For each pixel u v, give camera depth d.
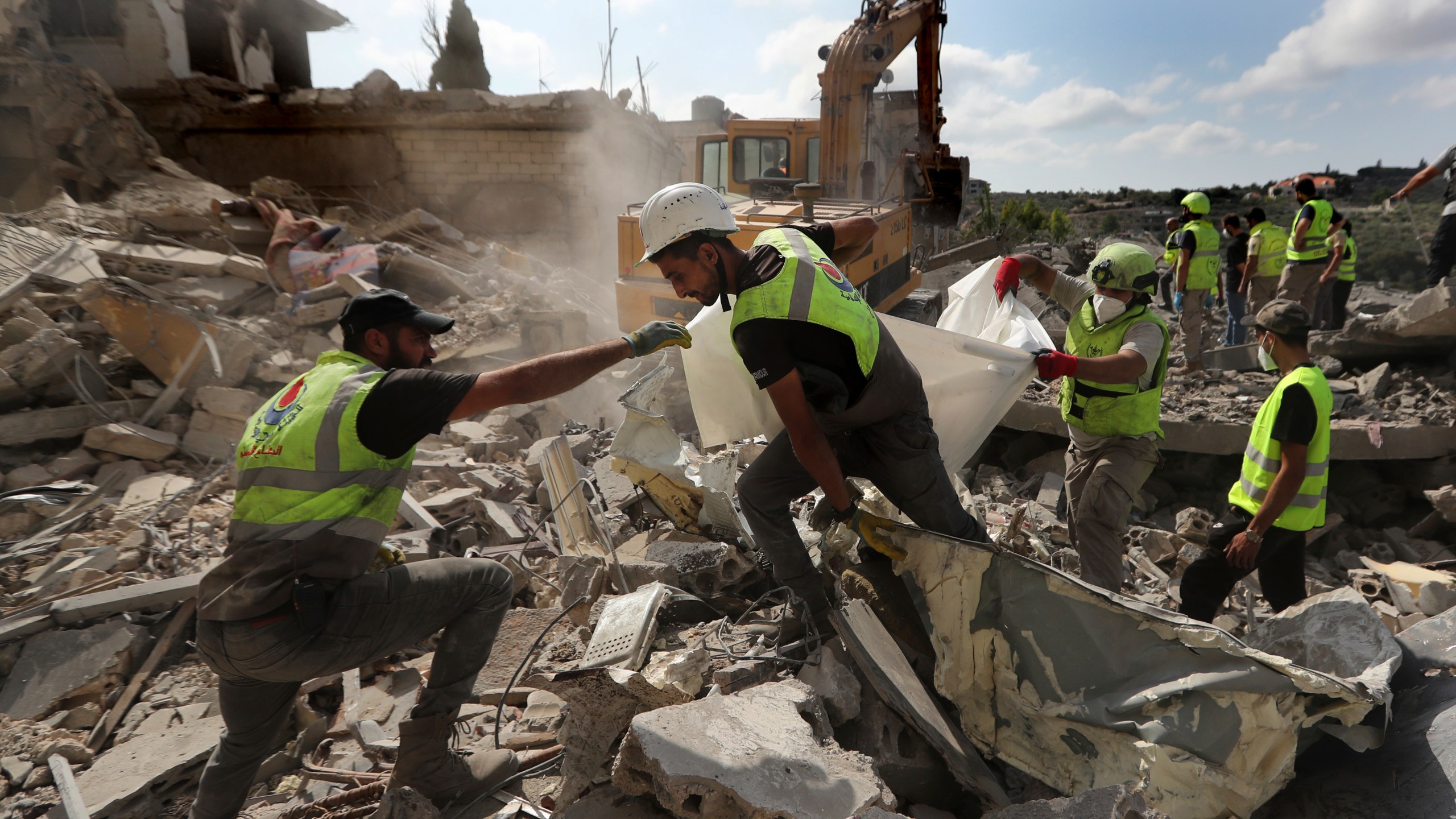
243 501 2.15
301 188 12.11
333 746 3.02
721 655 2.57
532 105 14.09
